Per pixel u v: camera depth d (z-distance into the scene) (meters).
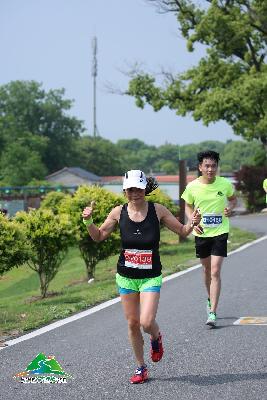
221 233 11.16
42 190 79.12
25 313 12.80
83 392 7.52
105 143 185.88
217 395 7.30
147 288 7.67
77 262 26.44
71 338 10.33
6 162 140.50
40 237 16.64
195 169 28.31
